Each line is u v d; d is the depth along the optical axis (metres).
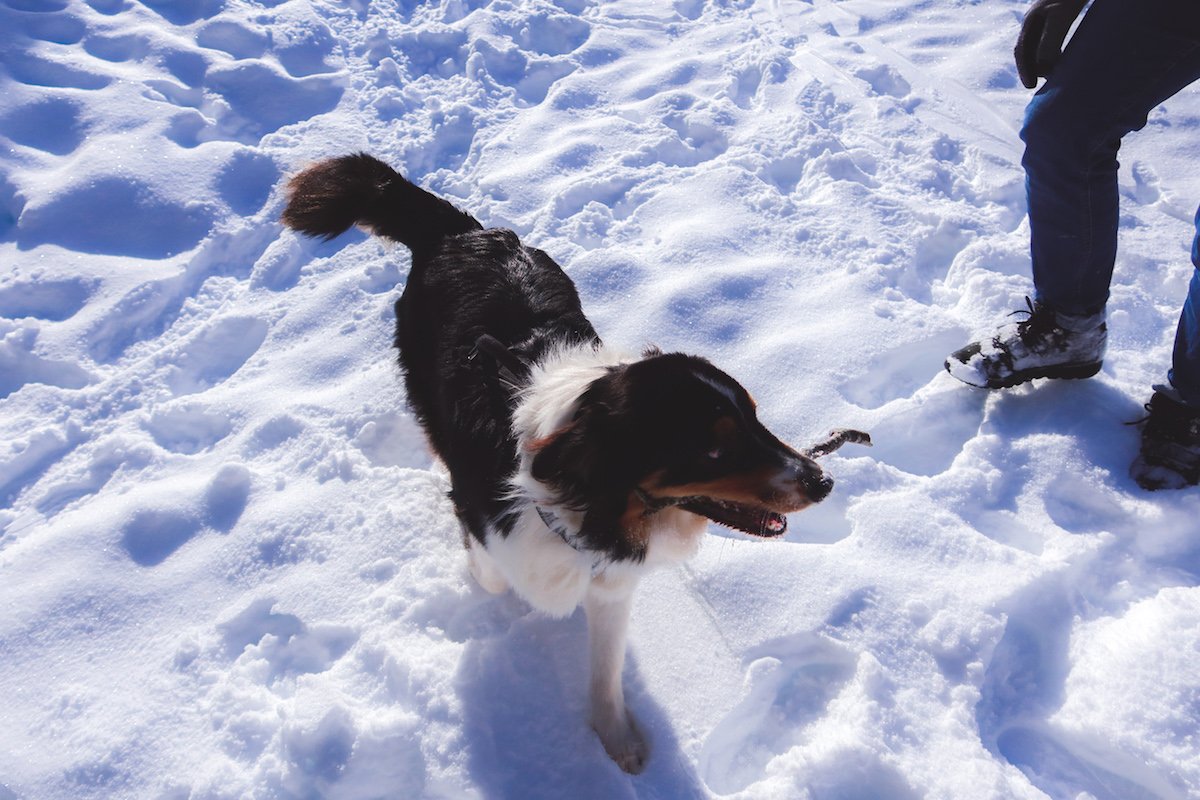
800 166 2.89
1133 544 1.98
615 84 3.24
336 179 2.13
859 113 3.06
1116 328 2.37
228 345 2.49
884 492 2.07
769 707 1.81
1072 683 1.77
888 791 1.66
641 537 1.61
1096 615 1.87
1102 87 1.90
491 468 1.67
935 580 1.90
